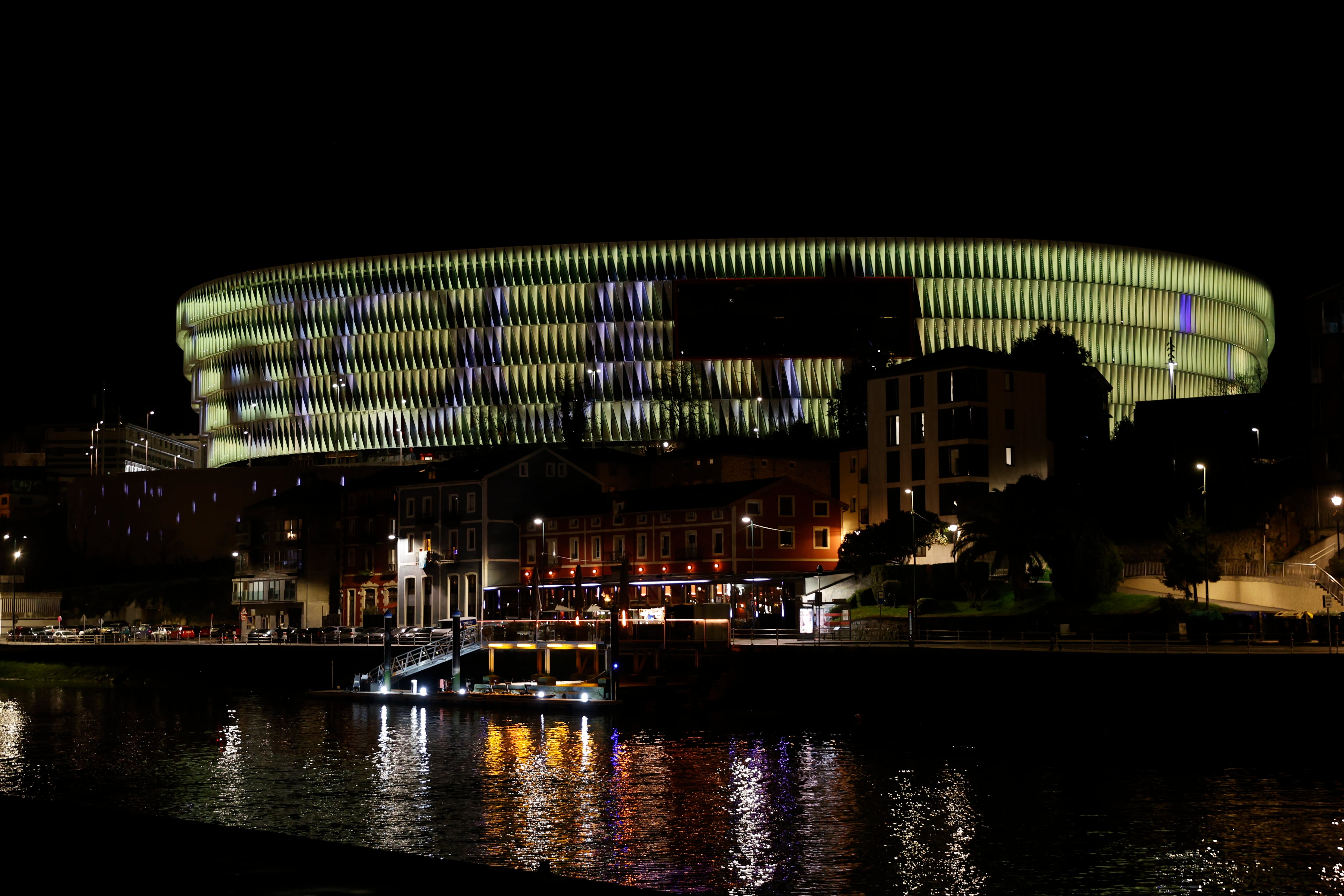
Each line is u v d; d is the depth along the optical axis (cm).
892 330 18500
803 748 6744
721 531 11669
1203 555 8656
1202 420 13800
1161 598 9144
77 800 5859
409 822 5269
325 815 5450
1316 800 5116
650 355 19112
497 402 19725
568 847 4781
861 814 5141
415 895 2236
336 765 6706
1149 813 4991
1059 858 4444
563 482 14075
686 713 8200
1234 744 6203
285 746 7450
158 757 7112
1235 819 4866
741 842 4775
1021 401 11994
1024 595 9488
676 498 12344
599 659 9456
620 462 15350
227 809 5600
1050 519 9381
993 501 9756
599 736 7462
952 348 17138
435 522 14012
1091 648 7356
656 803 5475
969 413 11706
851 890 4172
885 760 6297
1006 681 7006
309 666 11375
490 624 10075
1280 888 4078
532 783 6022
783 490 11869
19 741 7831
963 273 18812
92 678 12712
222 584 18538
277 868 2402
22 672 13212
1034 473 11969
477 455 15312
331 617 15388
